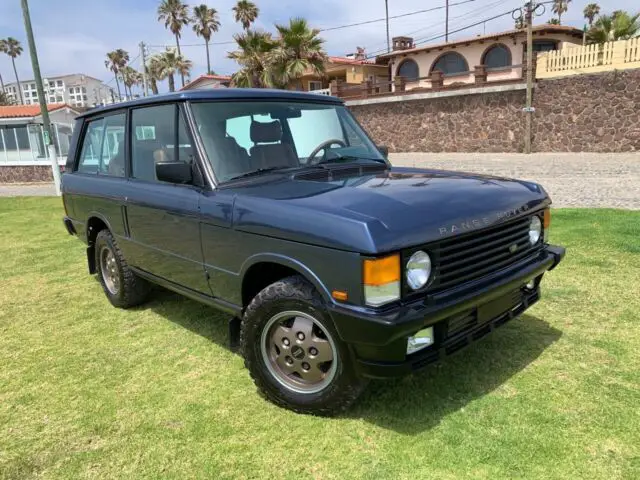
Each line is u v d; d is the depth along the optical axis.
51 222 10.45
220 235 3.23
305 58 24.41
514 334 3.88
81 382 3.53
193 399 3.24
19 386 3.51
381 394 3.16
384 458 2.59
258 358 3.09
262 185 3.28
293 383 3.04
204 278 3.51
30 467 2.66
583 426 2.74
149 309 4.93
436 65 27.41
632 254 5.63
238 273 3.16
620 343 3.66
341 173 3.59
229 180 3.35
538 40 23.84
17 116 29.09
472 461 2.53
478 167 14.89
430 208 2.73
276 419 2.98
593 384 3.14
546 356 3.52
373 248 2.41
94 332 4.43
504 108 19.39
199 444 2.78
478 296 2.72
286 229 2.77
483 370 3.38
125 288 4.77
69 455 2.75
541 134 18.61
